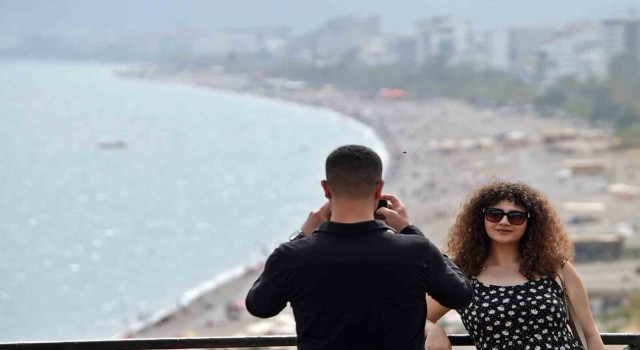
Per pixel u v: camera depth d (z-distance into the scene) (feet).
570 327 28.68
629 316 305.32
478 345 27.94
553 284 28.14
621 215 622.95
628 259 447.83
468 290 23.52
